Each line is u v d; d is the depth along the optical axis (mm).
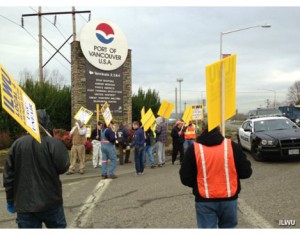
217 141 3551
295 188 7984
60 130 15227
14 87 3232
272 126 13305
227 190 3520
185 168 3590
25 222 3631
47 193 3627
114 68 17750
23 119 3275
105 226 5852
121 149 13539
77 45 16844
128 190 8719
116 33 17797
